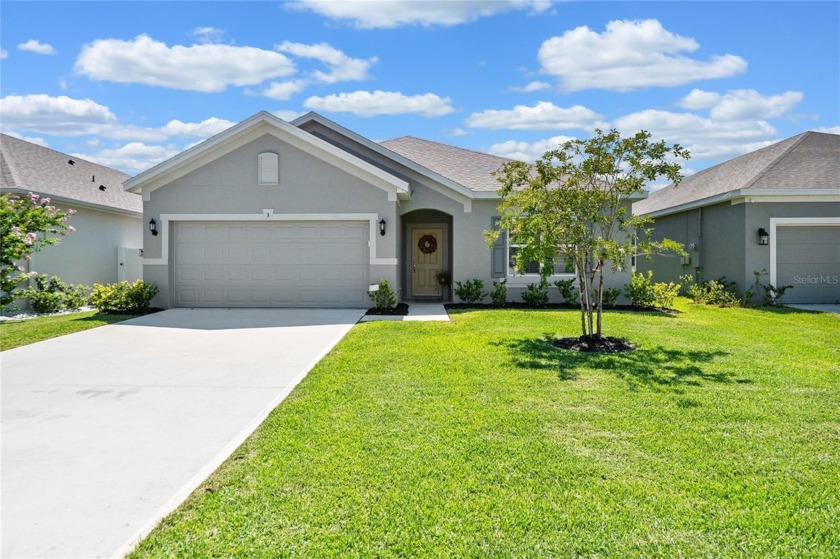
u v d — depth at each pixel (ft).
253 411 17.93
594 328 33.83
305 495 11.70
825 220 50.06
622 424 16.11
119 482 12.52
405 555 9.55
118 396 19.80
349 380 21.29
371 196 44.73
